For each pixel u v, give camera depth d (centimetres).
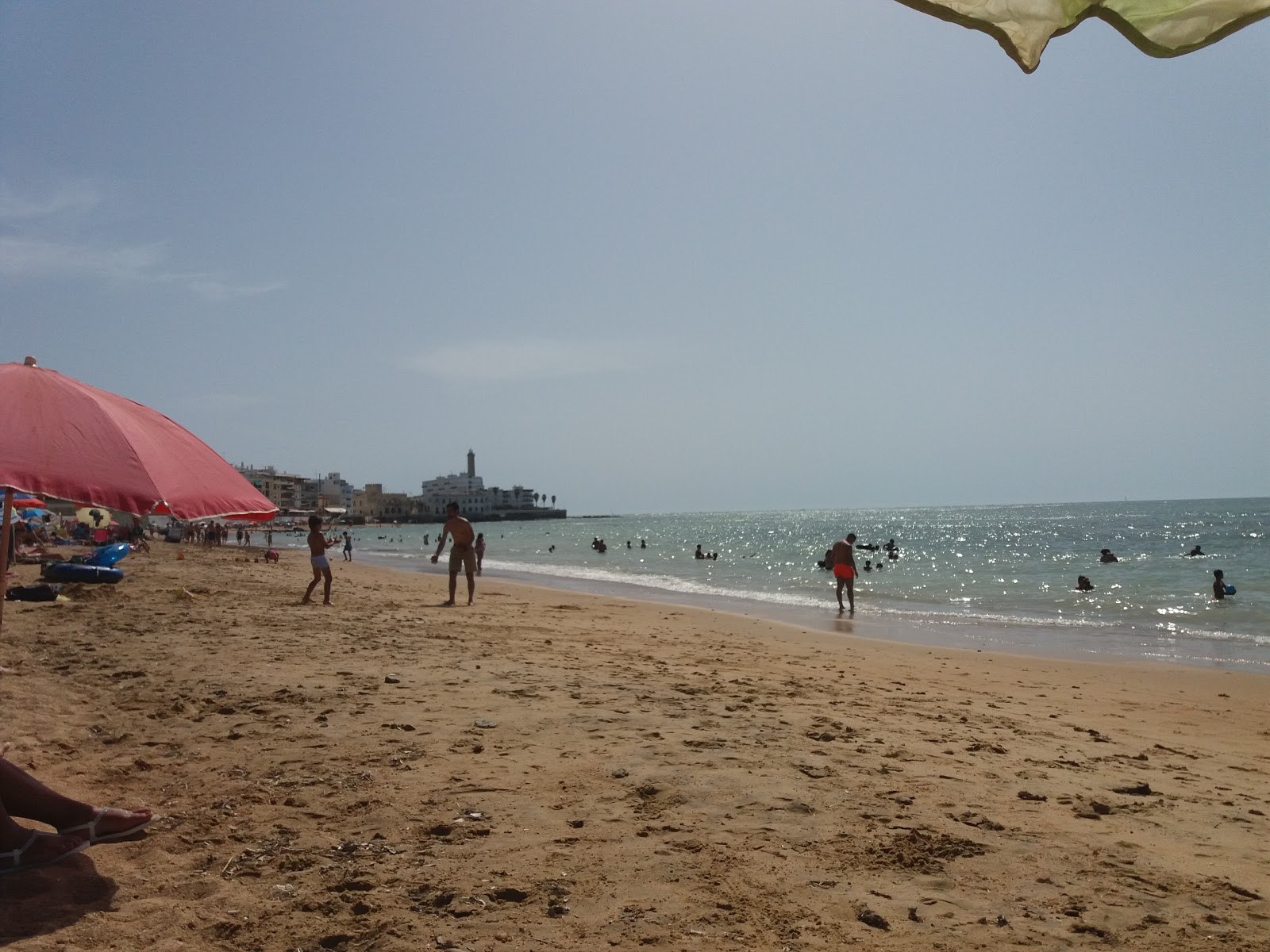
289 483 17188
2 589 444
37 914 344
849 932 344
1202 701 1042
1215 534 7012
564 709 719
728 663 1125
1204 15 177
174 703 704
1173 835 484
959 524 12719
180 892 368
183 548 4744
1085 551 5266
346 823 447
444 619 1488
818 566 4253
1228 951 338
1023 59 186
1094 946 341
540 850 416
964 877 404
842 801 502
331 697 741
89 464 333
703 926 344
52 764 545
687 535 10762
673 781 525
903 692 977
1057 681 1172
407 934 332
